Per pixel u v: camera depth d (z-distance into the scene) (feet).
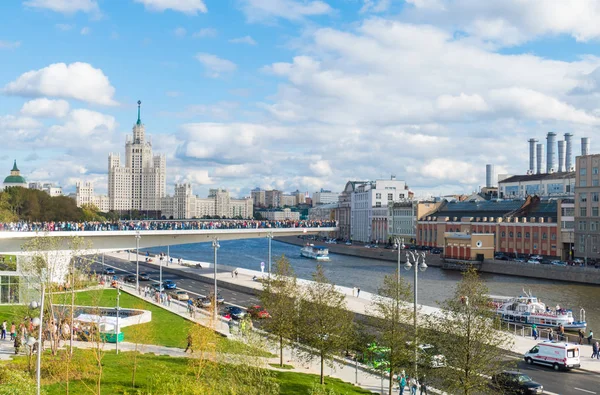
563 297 387.34
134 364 144.97
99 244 397.60
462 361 125.90
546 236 564.30
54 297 188.24
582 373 178.40
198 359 146.82
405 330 146.41
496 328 129.08
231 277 436.35
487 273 543.39
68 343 184.03
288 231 533.96
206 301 317.01
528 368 184.44
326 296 167.73
